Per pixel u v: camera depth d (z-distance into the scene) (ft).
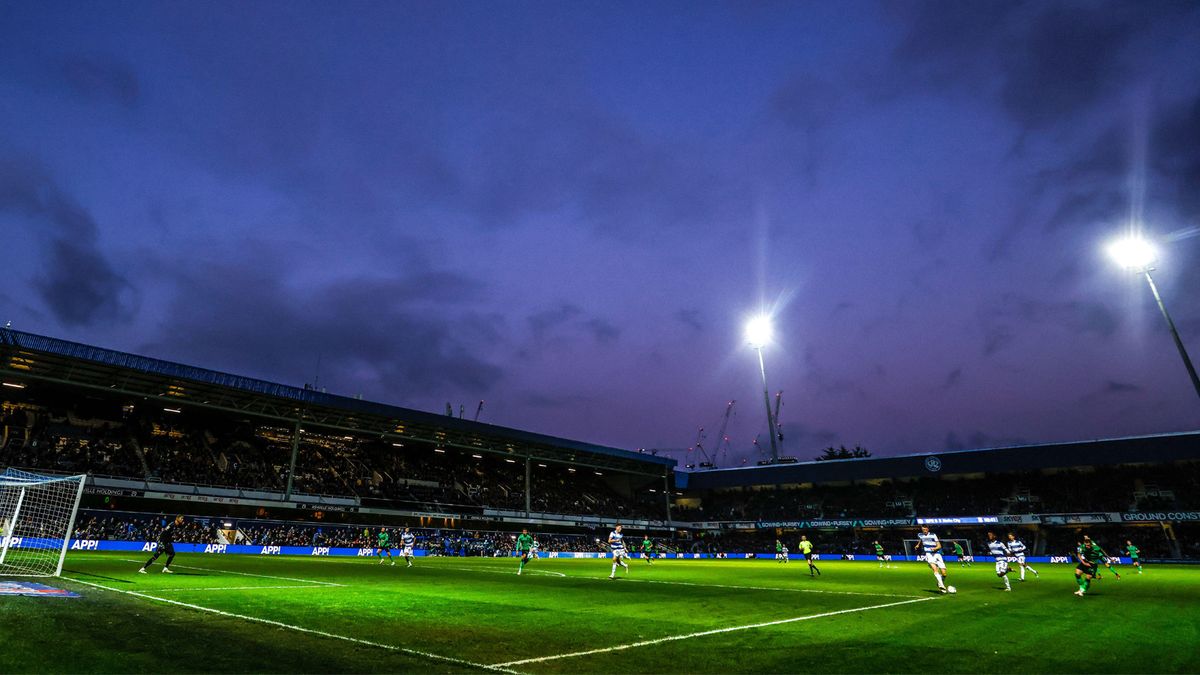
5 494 96.63
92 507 139.23
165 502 149.69
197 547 132.67
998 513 216.33
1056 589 68.23
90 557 88.94
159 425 182.60
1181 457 193.77
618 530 86.33
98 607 36.40
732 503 278.05
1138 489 207.10
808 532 243.40
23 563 70.08
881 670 25.45
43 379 144.97
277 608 40.16
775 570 119.03
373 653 26.86
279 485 175.01
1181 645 31.50
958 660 27.45
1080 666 26.40
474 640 31.14
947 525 215.10
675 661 26.96
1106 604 51.65
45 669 21.58
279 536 156.76
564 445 230.27
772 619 41.32
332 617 37.11
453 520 198.18
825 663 26.73
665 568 125.49
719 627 37.27
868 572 110.42
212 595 45.93
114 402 174.29
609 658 27.45
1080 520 185.68
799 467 256.93
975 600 55.36
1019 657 28.22
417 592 55.52
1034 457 214.69
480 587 63.77
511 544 195.62
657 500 294.25
